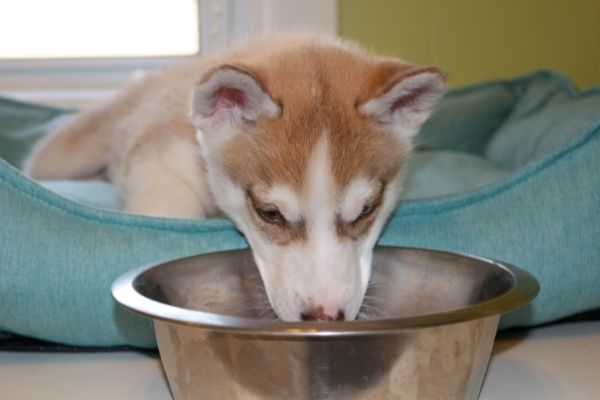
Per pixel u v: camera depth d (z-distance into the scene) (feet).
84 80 4.33
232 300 2.08
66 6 4.30
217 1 4.20
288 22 3.85
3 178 2.09
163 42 4.35
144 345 2.13
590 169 2.19
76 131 3.17
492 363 2.06
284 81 2.13
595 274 2.16
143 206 2.42
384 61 2.24
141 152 2.57
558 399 1.88
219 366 1.69
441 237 2.18
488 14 4.03
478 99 3.69
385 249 2.14
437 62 4.06
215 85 2.08
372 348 1.64
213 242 2.16
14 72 4.31
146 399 1.92
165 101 2.72
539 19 4.04
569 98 3.35
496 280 1.90
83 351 2.16
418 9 3.99
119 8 4.33
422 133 3.62
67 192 2.82
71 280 2.06
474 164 3.18
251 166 2.10
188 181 2.46
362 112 2.10
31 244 2.06
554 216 2.16
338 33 3.93
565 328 2.28
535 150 3.08
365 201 2.07
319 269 1.97
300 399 1.67
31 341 2.16
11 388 1.98
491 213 2.19
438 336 1.67
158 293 1.92
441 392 1.70
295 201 2.02
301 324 1.61
